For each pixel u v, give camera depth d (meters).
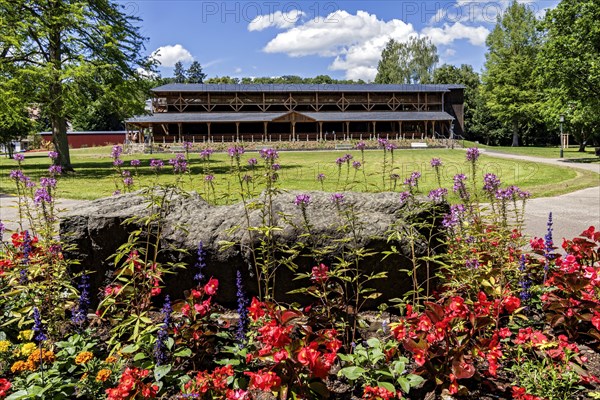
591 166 23.61
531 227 8.54
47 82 22.05
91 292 4.04
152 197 3.55
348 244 3.62
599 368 2.92
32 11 23.34
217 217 4.04
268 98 61.50
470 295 3.41
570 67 25.17
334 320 3.18
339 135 59.56
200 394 2.54
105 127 81.69
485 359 2.85
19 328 3.38
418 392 2.71
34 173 22.12
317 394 2.60
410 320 2.83
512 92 53.59
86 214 4.03
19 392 2.55
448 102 65.31
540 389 2.67
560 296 3.52
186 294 3.15
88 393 2.72
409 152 40.28
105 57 24.95
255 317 2.99
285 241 3.70
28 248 3.69
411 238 3.44
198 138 55.66
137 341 2.85
